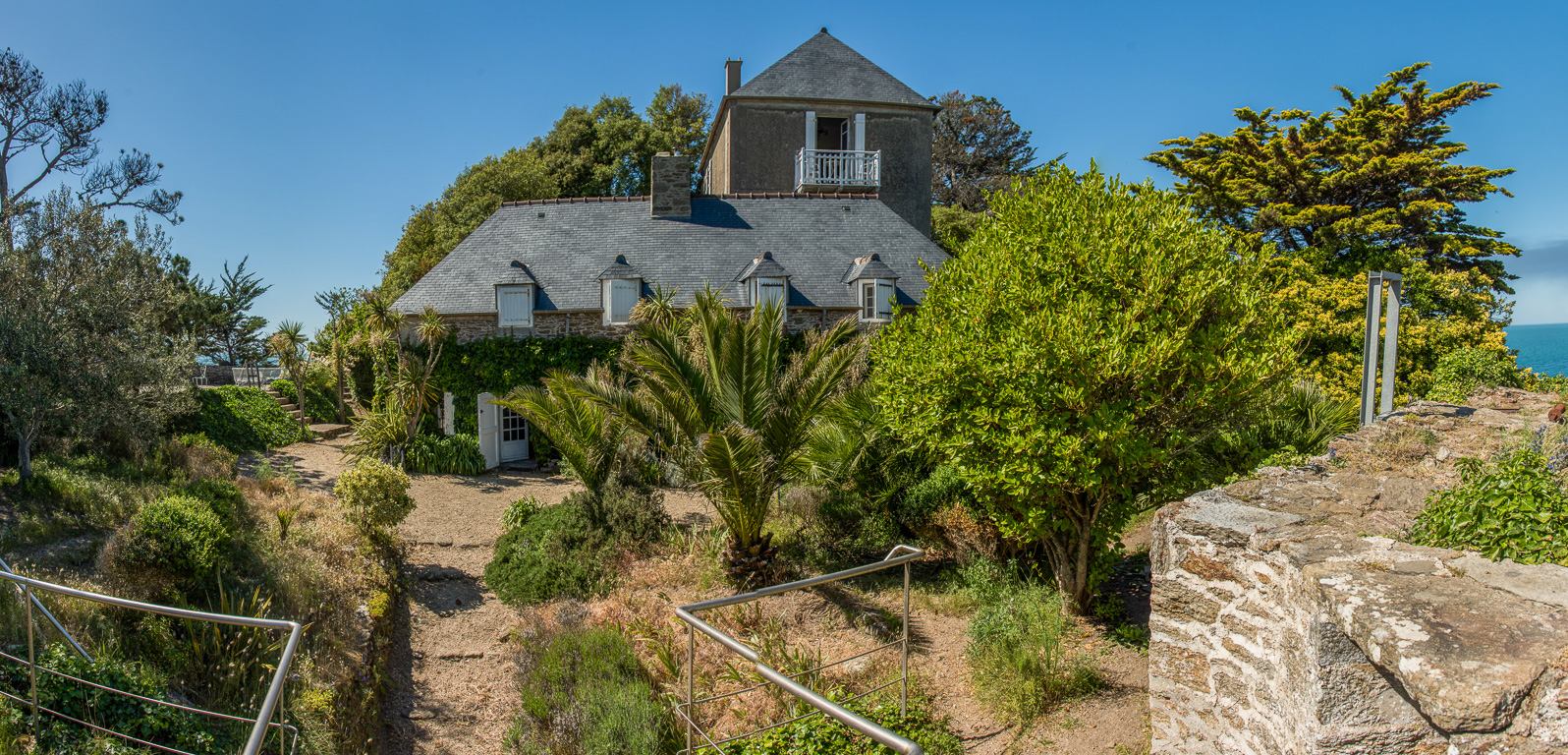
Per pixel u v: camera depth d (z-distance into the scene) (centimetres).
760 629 956
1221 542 494
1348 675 360
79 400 1037
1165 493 963
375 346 1906
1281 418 1193
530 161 3438
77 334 1062
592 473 1316
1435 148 2364
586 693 805
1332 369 1892
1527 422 732
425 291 2000
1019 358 812
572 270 2055
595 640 909
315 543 1084
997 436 851
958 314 933
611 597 1081
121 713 540
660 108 4097
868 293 2019
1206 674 509
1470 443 705
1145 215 877
